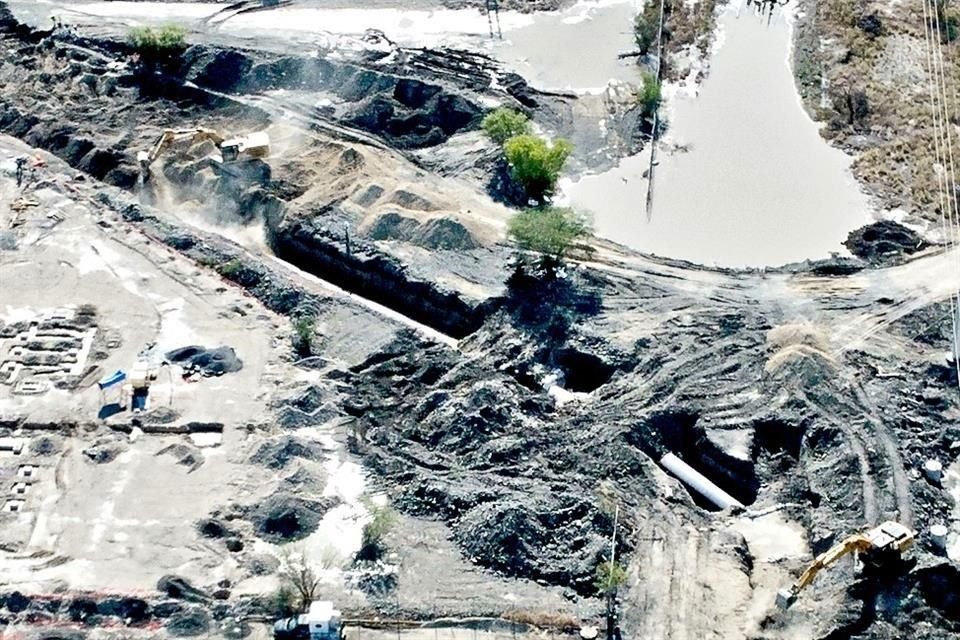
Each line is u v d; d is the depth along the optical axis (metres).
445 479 58.72
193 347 66.25
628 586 53.50
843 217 76.06
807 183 79.00
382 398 63.81
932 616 51.16
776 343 65.56
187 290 70.88
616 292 69.62
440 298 70.06
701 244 74.00
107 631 51.88
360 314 69.31
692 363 64.81
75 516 56.81
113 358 65.75
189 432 61.38
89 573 54.12
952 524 55.84
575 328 67.25
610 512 56.44
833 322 67.00
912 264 71.44
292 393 63.38
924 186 78.06
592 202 77.62
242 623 52.06
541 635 51.44
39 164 81.44
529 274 70.81
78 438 61.00
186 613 52.31
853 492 56.97
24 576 53.88
